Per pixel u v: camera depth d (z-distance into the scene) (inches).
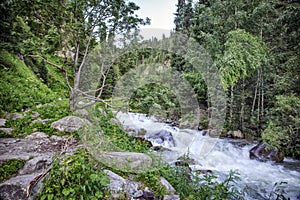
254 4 272.2
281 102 202.5
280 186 152.2
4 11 190.9
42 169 88.8
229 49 241.0
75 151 101.6
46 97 240.2
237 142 248.8
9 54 273.1
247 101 293.7
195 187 104.7
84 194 72.4
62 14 185.6
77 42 193.2
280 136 206.1
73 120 146.7
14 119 159.5
